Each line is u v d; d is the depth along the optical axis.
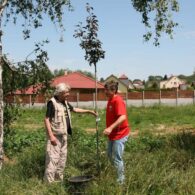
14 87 11.18
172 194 7.79
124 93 50.38
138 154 9.39
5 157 11.39
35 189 8.03
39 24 11.49
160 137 14.32
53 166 8.55
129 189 7.66
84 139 13.98
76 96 48.62
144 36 10.71
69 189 8.02
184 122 25.27
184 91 51.72
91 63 9.27
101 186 7.59
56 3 11.30
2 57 10.12
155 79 133.00
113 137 8.30
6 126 11.60
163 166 8.62
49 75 11.27
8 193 7.81
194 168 8.95
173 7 10.48
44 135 15.74
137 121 25.83
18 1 11.30
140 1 10.69
